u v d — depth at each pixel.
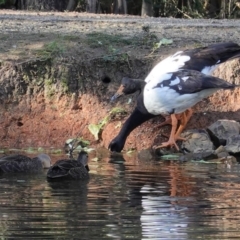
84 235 10.02
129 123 17.28
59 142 18.25
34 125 18.45
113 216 11.00
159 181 13.77
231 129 17.66
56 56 18.86
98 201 12.02
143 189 12.99
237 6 37.91
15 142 18.28
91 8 33.38
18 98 18.69
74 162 14.17
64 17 25.78
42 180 13.98
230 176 14.37
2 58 18.98
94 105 18.53
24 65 18.75
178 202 11.97
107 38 20.03
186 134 17.62
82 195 12.47
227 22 25.64
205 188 13.11
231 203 11.91
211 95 18.55
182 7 37.88
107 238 9.89
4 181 13.84
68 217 10.92
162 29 22.33
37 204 11.75
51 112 18.58
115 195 12.48
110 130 18.06
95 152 17.47
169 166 15.59
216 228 10.41
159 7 37.72
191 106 17.22
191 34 21.53
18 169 14.80
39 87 18.72
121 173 14.61
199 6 38.28
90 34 20.47
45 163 15.33
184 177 14.20
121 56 18.81
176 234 10.11
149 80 17.22
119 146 17.25
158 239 9.87
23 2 32.75
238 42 20.55
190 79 16.75
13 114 18.55
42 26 22.52
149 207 11.61
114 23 23.66
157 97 16.86
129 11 38.31
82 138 18.23
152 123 18.02
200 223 10.66
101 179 13.98
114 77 18.77
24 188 13.11
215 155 16.92
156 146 17.55
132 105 18.42
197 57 17.38
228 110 18.47
